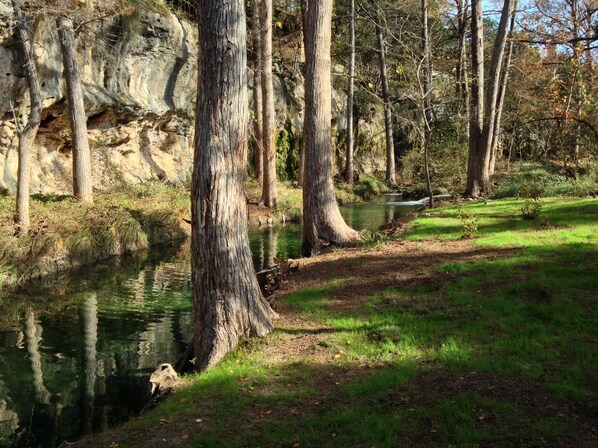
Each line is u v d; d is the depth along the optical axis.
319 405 4.42
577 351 4.88
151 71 21.47
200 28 5.90
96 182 19.31
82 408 5.72
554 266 7.79
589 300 6.18
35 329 8.38
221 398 4.76
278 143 29.17
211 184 5.99
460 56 29.03
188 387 5.18
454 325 5.95
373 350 5.51
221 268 6.04
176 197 19.62
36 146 17.47
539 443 3.56
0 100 14.79
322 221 12.37
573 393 4.13
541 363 4.74
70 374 6.65
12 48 14.77
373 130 38.28
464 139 29.20
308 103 12.34
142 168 21.62
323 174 12.38
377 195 30.55
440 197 24.31
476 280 7.52
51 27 16.14
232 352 5.90
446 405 4.11
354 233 12.57
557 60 25.11
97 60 18.80
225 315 6.03
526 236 10.40
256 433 4.05
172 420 4.43
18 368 6.82
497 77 20.27
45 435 5.14
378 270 8.85
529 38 26.28
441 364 4.99
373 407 4.28
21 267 11.40
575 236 9.98
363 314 6.72
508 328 5.64
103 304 9.84
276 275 9.84
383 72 32.62
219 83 5.87
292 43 32.94
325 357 5.46
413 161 35.31
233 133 6.01
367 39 37.69
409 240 11.42
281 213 21.12
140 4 19.78
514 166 29.88
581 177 19.38
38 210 13.52
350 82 30.38
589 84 21.14
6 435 5.15
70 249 12.77
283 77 30.61
